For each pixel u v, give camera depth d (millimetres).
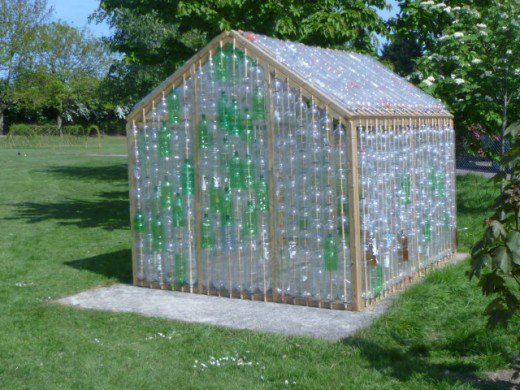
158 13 13984
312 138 7887
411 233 9211
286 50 8898
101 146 50188
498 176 5027
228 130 8438
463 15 13461
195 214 8750
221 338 6883
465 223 13289
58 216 16719
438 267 9914
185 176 8789
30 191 22203
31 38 53781
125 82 27047
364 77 9664
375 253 8062
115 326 7391
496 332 6621
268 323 7359
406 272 9039
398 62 19312
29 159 35875
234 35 8320
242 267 8430
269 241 8242
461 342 6500
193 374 5926
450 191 10859
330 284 7871
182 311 7957
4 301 8555
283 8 13094
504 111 12641
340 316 7559
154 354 6457
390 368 5938
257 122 8234
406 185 9094
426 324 7117
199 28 13867
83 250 12102
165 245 9016
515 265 4926
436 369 5902
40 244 12781
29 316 7828
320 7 13742
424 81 12992
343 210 7742
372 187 8070
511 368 5766
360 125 7770
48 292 9008
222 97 8461
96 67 60219
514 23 12273
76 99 61062
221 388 5578
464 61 12945
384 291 8367
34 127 49688
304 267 8023
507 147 13188
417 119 9461
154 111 9000
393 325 7020
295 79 7945
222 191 8523
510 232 4688
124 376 5875
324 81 8383
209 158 8594
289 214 8086
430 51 14500
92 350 6594
